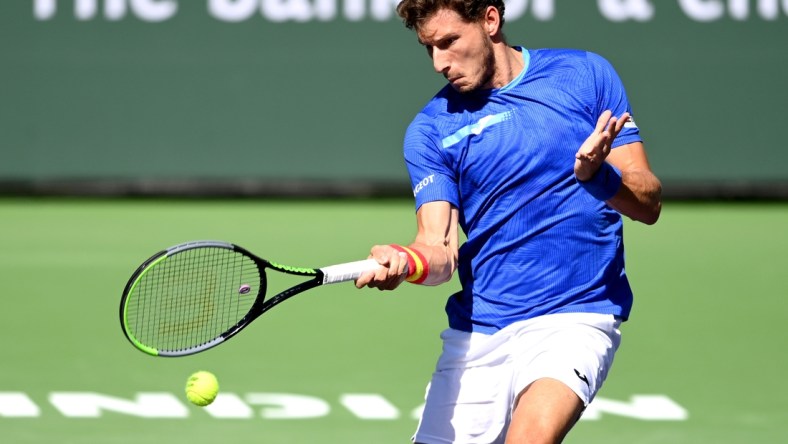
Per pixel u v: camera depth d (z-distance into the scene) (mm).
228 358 28953
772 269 39375
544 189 15695
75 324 32156
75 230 45844
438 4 15438
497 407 15797
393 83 51188
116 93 51469
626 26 49969
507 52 16172
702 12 50094
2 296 35312
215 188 52125
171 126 51688
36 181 51875
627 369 28156
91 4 51062
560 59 16281
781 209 50469
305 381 27078
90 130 51688
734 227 46719
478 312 16016
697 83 50500
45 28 51031
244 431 23469
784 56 50188
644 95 50594
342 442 22734
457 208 16281
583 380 14883
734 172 50969
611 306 15789
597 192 14648
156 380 27125
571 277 15773
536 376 15047
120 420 24172
